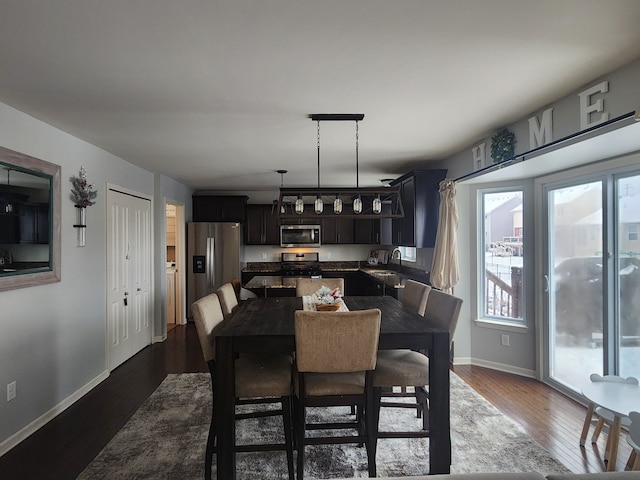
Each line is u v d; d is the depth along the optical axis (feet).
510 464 7.30
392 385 7.25
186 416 9.36
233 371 6.70
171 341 16.55
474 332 13.25
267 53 5.91
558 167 10.02
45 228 8.96
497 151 10.01
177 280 20.10
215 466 7.29
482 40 5.59
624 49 5.89
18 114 8.22
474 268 13.16
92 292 11.30
